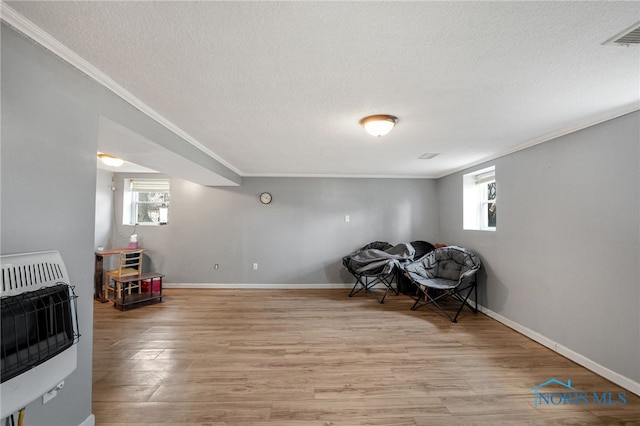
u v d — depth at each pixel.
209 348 2.76
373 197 5.36
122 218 5.18
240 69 1.64
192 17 1.21
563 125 2.54
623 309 2.13
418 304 4.27
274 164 4.41
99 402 1.92
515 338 3.04
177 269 5.22
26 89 1.27
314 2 1.12
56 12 1.18
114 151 2.68
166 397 1.98
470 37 1.34
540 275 2.91
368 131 2.47
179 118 2.43
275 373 2.31
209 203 5.25
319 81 1.79
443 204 5.13
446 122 2.49
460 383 2.18
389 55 1.50
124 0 1.11
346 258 4.89
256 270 5.26
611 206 2.22
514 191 3.32
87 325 1.59
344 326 3.37
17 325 1.04
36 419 1.31
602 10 1.16
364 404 1.93
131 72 1.67
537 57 1.50
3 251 1.17
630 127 2.10
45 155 1.36
